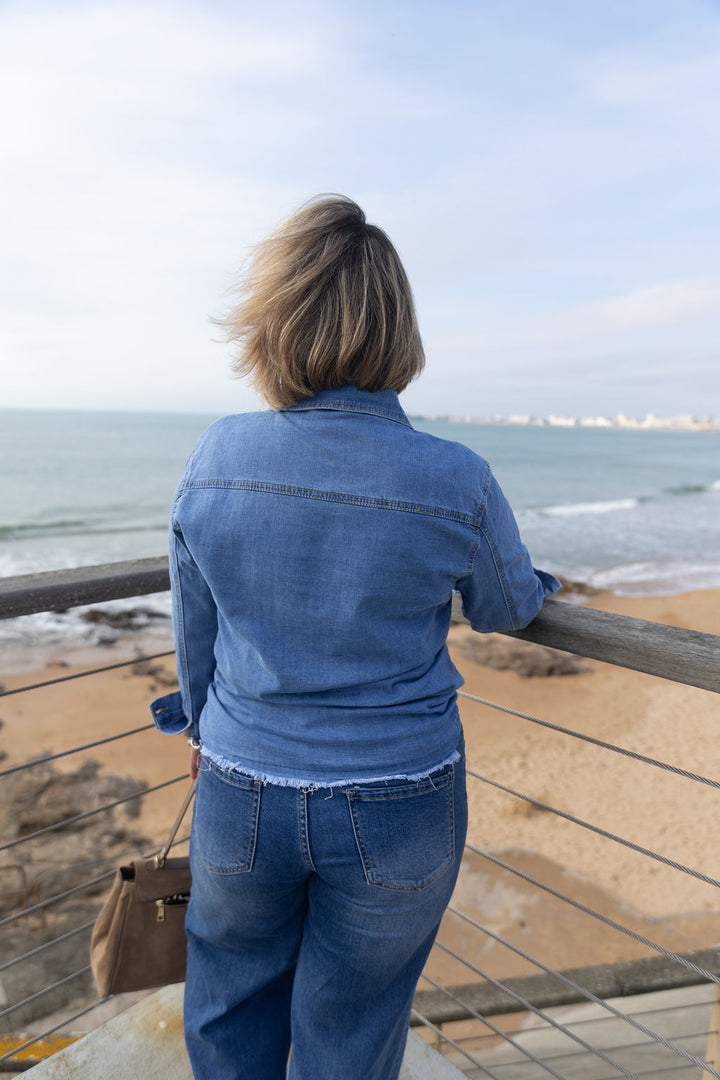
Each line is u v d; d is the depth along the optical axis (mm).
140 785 8516
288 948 1290
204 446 1122
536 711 11352
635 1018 3664
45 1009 4809
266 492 1021
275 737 1053
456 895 6367
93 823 7594
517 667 13172
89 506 37375
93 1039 1786
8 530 30453
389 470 1000
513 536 1098
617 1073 3385
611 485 53125
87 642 13977
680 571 23719
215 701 1166
